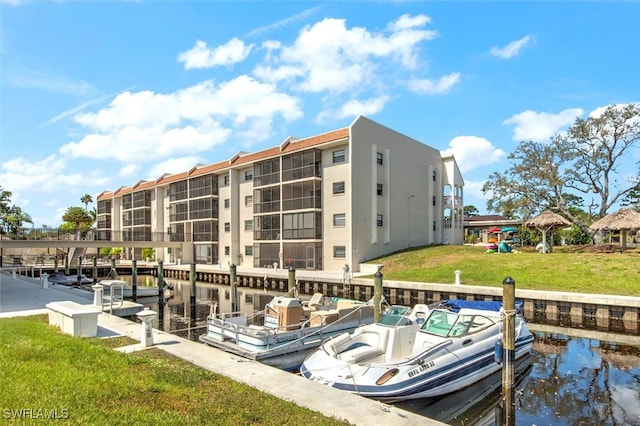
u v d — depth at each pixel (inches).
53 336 348.2
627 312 598.2
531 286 748.0
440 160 1578.5
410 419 214.4
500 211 1397.6
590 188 1280.8
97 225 2481.5
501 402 331.0
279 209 1312.7
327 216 1203.2
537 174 1291.8
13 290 797.2
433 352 343.6
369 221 1187.9
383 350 372.5
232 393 237.5
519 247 1533.0
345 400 239.9
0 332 346.3
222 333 454.6
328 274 1063.6
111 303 634.2
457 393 349.1
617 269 753.6
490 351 382.0
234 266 790.5
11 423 163.2
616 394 337.4
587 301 629.6
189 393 229.3
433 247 1270.9
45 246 1181.1
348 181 1149.7
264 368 302.0
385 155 1268.5
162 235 1756.9
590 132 1230.9
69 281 1197.7
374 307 534.0
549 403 322.0
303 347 434.0
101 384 221.9
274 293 1051.9
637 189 1222.9
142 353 333.1
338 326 486.9
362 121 1179.3
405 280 882.8
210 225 1615.4
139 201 2046.0
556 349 478.9
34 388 204.2
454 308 524.7
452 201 1565.0
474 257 1026.1
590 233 1250.6
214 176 1625.2
